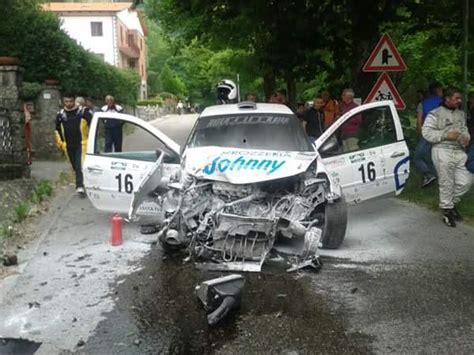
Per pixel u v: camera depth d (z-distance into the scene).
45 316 5.11
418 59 19.06
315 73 14.92
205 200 6.41
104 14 57.59
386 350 4.35
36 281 6.01
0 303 5.42
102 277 6.10
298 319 4.94
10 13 18.91
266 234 6.15
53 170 14.37
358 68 12.47
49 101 16.62
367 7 12.25
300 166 6.41
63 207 9.70
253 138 7.50
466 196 9.42
